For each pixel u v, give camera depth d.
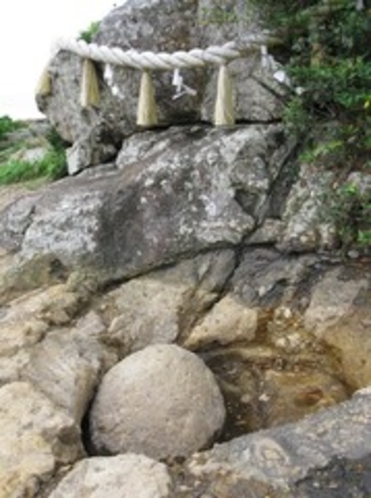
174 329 3.53
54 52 4.84
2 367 2.87
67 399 2.73
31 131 8.87
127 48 4.31
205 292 3.67
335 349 3.27
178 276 3.75
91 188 4.17
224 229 3.69
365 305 3.34
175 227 3.78
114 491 2.07
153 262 3.80
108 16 4.47
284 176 3.71
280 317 3.52
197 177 3.77
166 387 2.76
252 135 3.74
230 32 3.96
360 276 3.50
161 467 2.18
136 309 3.65
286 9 3.53
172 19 4.20
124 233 3.88
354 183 3.43
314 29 3.41
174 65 3.88
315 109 3.55
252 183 3.66
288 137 3.72
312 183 3.59
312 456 2.13
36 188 5.33
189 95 4.18
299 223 3.59
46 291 3.73
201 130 4.19
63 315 3.53
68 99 4.95
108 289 3.86
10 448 2.31
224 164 3.71
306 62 3.56
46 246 3.98
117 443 2.66
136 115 4.41
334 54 3.48
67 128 5.14
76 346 3.22
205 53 3.74
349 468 2.07
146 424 2.66
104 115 4.63
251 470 2.11
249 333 3.50
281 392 3.22
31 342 3.12
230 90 3.78
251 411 3.18
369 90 3.26
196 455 2.26
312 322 3.40
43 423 2.44
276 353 3.41
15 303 3.67
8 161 6.87
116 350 3.41
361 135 3.40
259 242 3.69
